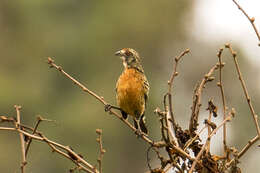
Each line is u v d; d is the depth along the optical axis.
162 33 34.62
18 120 6.80
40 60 32.53
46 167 26.53
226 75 29.61
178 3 35.16
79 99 30.84
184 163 6.81
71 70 32.38
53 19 33.69
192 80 33.31
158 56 34.50
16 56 32.84
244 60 30.03
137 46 34.12
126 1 34.53
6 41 33.25
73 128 29.16
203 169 6.79
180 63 33.75
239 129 26.73
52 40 32.75
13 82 30.81
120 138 29.50
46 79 31.89
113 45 33.34
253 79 29.42
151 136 29.89
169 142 6.75
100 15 33.81
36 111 30.11
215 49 32.94
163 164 6.87
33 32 33.19
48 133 29.12
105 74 32.44
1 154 27.20
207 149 6.84
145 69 34.03
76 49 32.62
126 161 29.70
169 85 6.94
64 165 26.39
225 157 6.78
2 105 29.70
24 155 6.58
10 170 27.38
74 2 33.78
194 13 35.34
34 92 30.77
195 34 34.62
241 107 28.12
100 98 7.47
